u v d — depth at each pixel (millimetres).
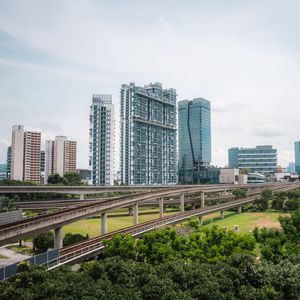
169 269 42406
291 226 75125
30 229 62188
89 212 80312
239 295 38125
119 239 60250
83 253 61125
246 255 45062
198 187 155125
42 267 42344
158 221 91625
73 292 35188
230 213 146250
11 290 35031
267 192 151750
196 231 68000
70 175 183375
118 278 39750
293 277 41562
